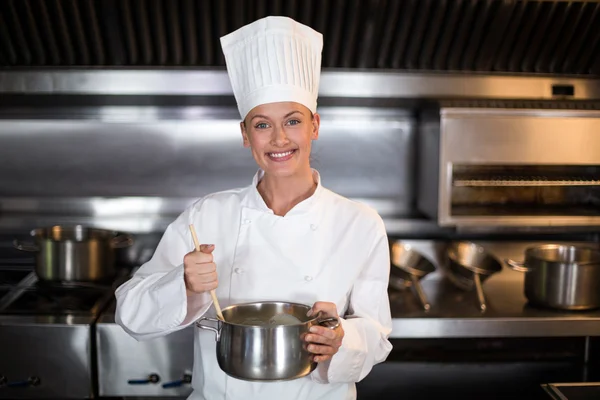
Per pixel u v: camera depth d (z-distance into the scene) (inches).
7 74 96.6
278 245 58.5
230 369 50.3
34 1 92.2
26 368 83.4
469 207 104.2
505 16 95.8
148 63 101.2
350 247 58.7
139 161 109.2
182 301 51.6
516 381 95.2
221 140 109.1
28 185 109.2
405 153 110.6
